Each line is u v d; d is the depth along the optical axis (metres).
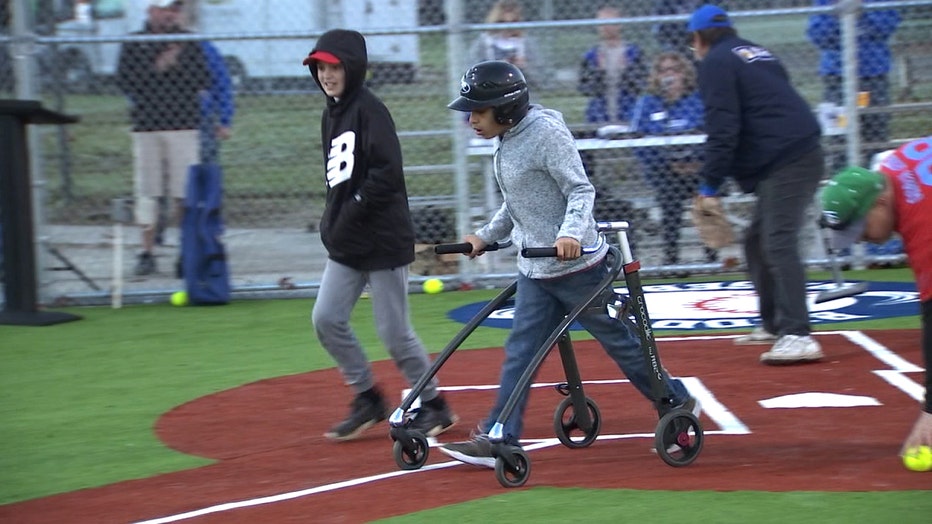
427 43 42.56
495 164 17.52
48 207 38.91
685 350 26.62
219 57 35.94
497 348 27.95
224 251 35.25
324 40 18.88
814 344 24.48
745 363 25.00
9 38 34.16
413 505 16.11
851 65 35.22
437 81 42.62
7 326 32.06
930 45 38.06
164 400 23.62
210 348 28.84
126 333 30.97
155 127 35.78
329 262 19.78
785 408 21.00
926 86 38.25
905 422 19.67
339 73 18.86
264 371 26.12
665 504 15.51
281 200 44.81
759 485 16.20
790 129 23.83
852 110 35.38
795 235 24.25
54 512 16.69
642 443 19.08
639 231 36.94
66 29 41.25
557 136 16.84
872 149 35.84
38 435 21.14
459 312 32.75
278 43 47.53
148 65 35.34
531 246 17.33
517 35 36.34
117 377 25.88
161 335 30.62
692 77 35.66
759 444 18.59
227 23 47.50
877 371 23.62
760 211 24.59
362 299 35.19
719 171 24.39
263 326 31.59
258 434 20.80
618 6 44.41
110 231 43.16
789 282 24.33
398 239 19.38
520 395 16.42
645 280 37.16
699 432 17.53
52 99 41.41
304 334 30.34
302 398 23.50
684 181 36.25
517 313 17.72
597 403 22.03
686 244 37.28
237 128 48.09
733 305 32.25
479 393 23.36
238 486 17.61
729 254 37.38
